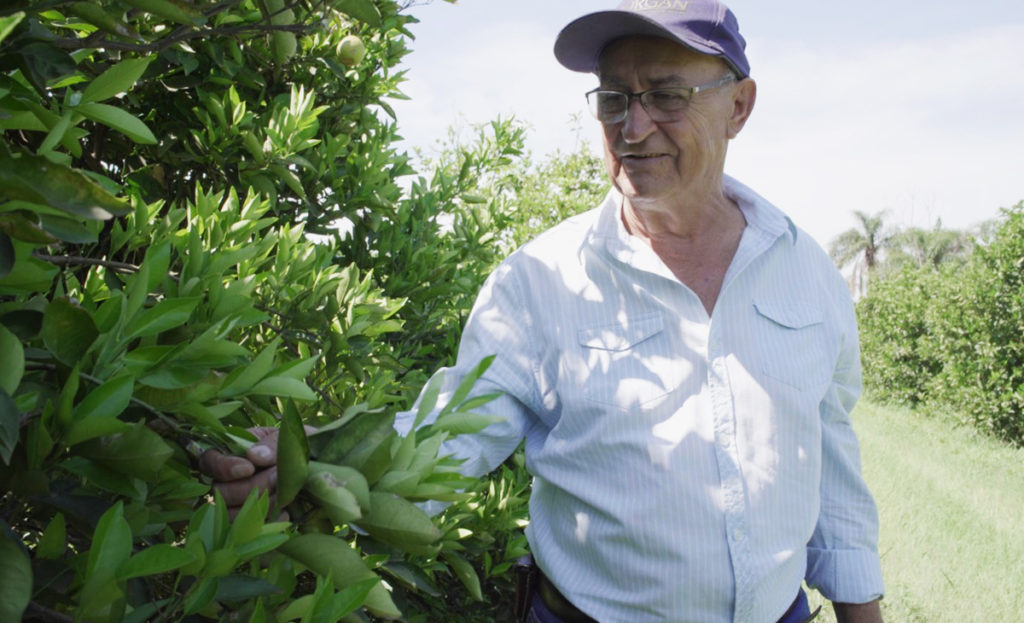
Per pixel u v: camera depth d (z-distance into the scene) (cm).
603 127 168
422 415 104
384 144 304
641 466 159
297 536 89
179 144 238
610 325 165
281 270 204
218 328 92
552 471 168
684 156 162
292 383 95
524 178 808
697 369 162
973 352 1093
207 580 79
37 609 74
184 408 91
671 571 157
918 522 686
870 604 185
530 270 171
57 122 84
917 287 1291
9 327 83
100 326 89
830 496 184
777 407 163
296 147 232
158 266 96
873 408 1262
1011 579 569
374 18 137
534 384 171
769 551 161
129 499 96
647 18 152
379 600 90
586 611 164
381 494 93
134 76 88
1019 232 1048
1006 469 886
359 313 216
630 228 180
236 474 99
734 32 163
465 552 260
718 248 175
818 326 173
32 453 78
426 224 315
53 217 74
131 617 80
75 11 86
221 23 214
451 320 325
